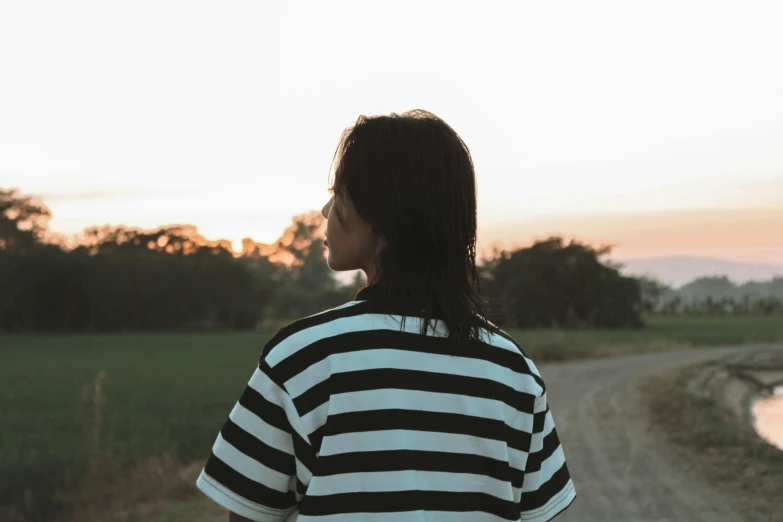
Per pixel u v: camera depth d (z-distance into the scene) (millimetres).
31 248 86562
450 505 1209
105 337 67250
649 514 7824
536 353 35062
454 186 1312
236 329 88875
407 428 1207
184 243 105438
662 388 21125
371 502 1166
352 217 1339
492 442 1268
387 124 1323
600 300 72500
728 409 18547
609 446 12188
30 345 53281
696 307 127938
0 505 8477
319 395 1201
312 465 1190
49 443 13312
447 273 1307
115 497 8367
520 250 74312
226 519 7320
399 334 1250
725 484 9188
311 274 157375
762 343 50406
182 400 20422
